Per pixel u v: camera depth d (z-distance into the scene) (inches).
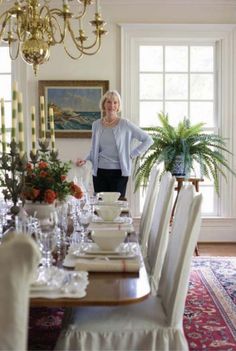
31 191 89.7
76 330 73.2
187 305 134.6
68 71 207.5
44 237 73.1
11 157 103.3
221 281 157.2
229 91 210.7
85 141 209.2
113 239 78.5
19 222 84.3
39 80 206.4
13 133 99.2
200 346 107.3
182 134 194.4
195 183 192.1
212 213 218.2
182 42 211.9
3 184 103.2
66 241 92.0
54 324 118.3
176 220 88.1
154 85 214.1
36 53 125.4
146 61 212.8
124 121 177.0
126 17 207.2
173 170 191.2
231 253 196.4
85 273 70.5
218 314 127.8
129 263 73.8
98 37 124.2
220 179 214.1
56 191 92.7
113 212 110.7
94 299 61.3
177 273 75.1
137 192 210.8
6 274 42.9
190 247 74.8
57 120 207.0
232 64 209.5
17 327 43.4
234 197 214.7
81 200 121.3
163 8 206.8
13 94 97.6
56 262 77.0
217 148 209.3
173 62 213.5
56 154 119.5
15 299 43.1
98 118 207.0
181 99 214.8
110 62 207.9
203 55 213.5
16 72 207.8
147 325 74.5
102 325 74.0
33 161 116.0
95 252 78.5
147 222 128.9
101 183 179.0
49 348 102.5
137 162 205.0
